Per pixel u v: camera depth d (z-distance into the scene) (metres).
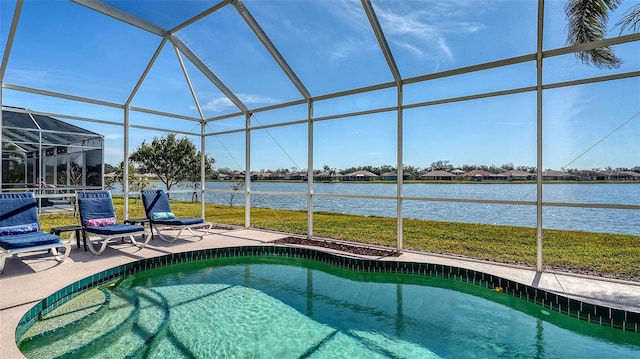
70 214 8.32
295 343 3.11
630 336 3.08
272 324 3.50
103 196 6.06
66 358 2.72
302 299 4.19
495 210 5.38
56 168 8.57
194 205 10.63
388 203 7.62
